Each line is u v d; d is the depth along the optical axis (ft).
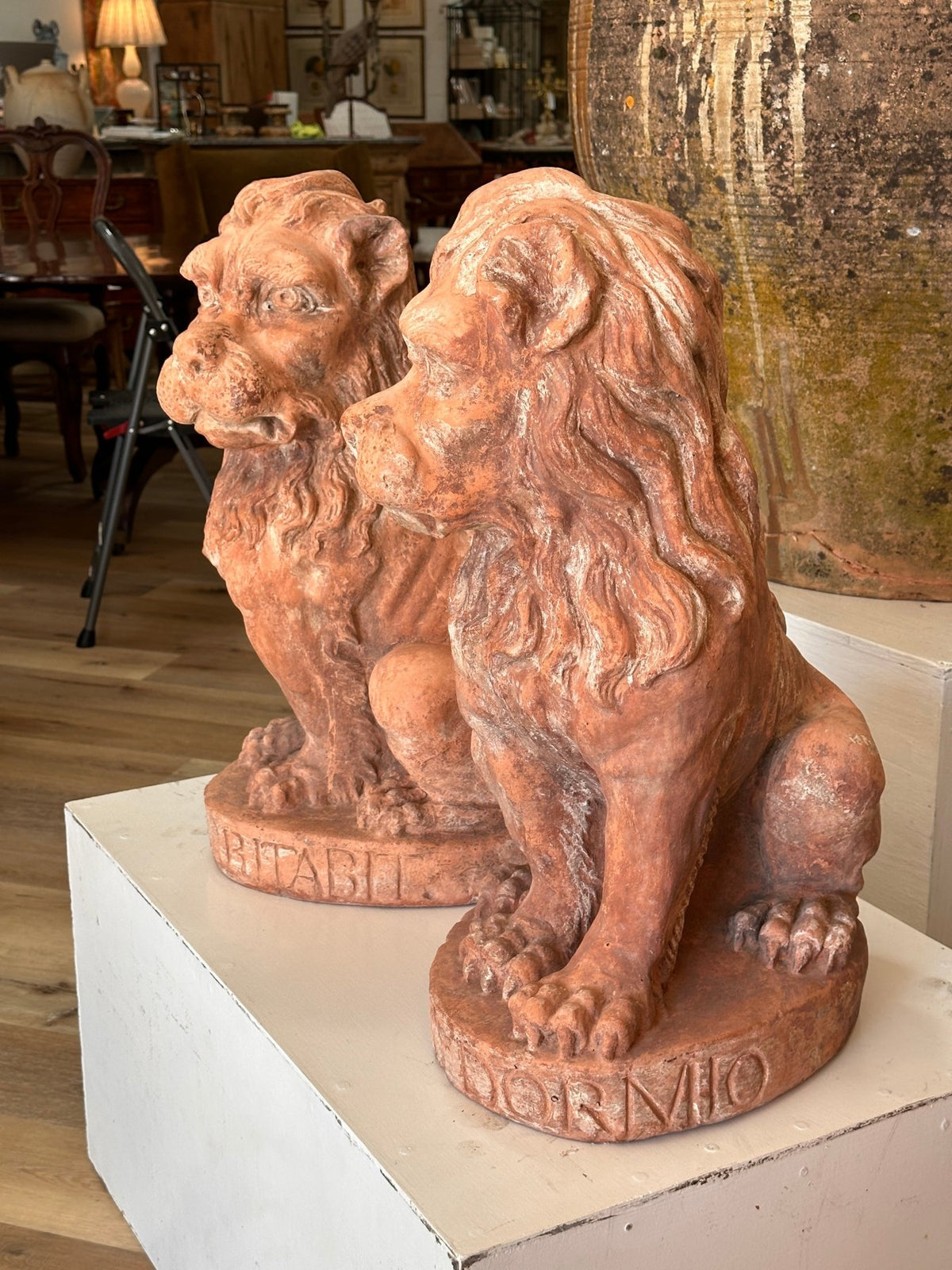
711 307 3.23
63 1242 5.21
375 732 4.66
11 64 26.02
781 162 5.82
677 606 3.10
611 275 3.02
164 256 14.85
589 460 3.04
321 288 4.06
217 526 4.47
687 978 3.61
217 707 10.57
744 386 6.44
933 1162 3.65
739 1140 3.41
